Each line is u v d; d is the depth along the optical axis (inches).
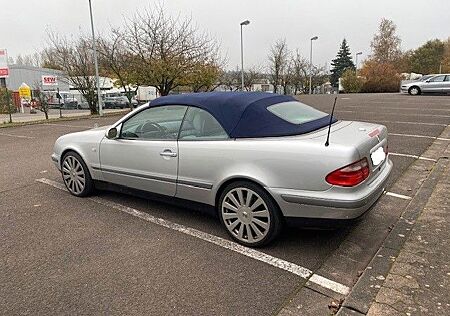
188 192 144.2
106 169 171.9
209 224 151.4
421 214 150.6
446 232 133.1
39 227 150.8
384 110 593.9
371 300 95.7
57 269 117.3
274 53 1854.1
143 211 167.0
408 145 301.1
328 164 112.6
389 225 145.6
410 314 89.3
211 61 880.3
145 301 99.9
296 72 1844.2
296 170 117.2
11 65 1651.1
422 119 466.3
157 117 153.5
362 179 115.3
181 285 107.3
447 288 99.2
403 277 105.0
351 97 992.9
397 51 1936.5
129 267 117.9
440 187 183.8
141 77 817.5
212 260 121.8
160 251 128.6
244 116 132.3
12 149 356.5
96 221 156.3
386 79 1638.8
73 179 189.2
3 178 231.8
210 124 138.4
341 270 114.8
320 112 155.7
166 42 810.8
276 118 131.4
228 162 130.1
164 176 149.2
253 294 102.7
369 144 122.7
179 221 154.9
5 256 126.3
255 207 127.4
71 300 100.9
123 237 140.3
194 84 866.1
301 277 111.0
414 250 120.6
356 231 141.4
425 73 2443.4
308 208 117.4
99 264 120.0
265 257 123.3
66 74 912.9
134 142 158.4
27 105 1128.8
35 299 101.5
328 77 2116.1
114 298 101.4
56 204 178.5
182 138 144.6
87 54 865.5
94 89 884.0
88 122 649.0
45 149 347.3
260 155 123.4
